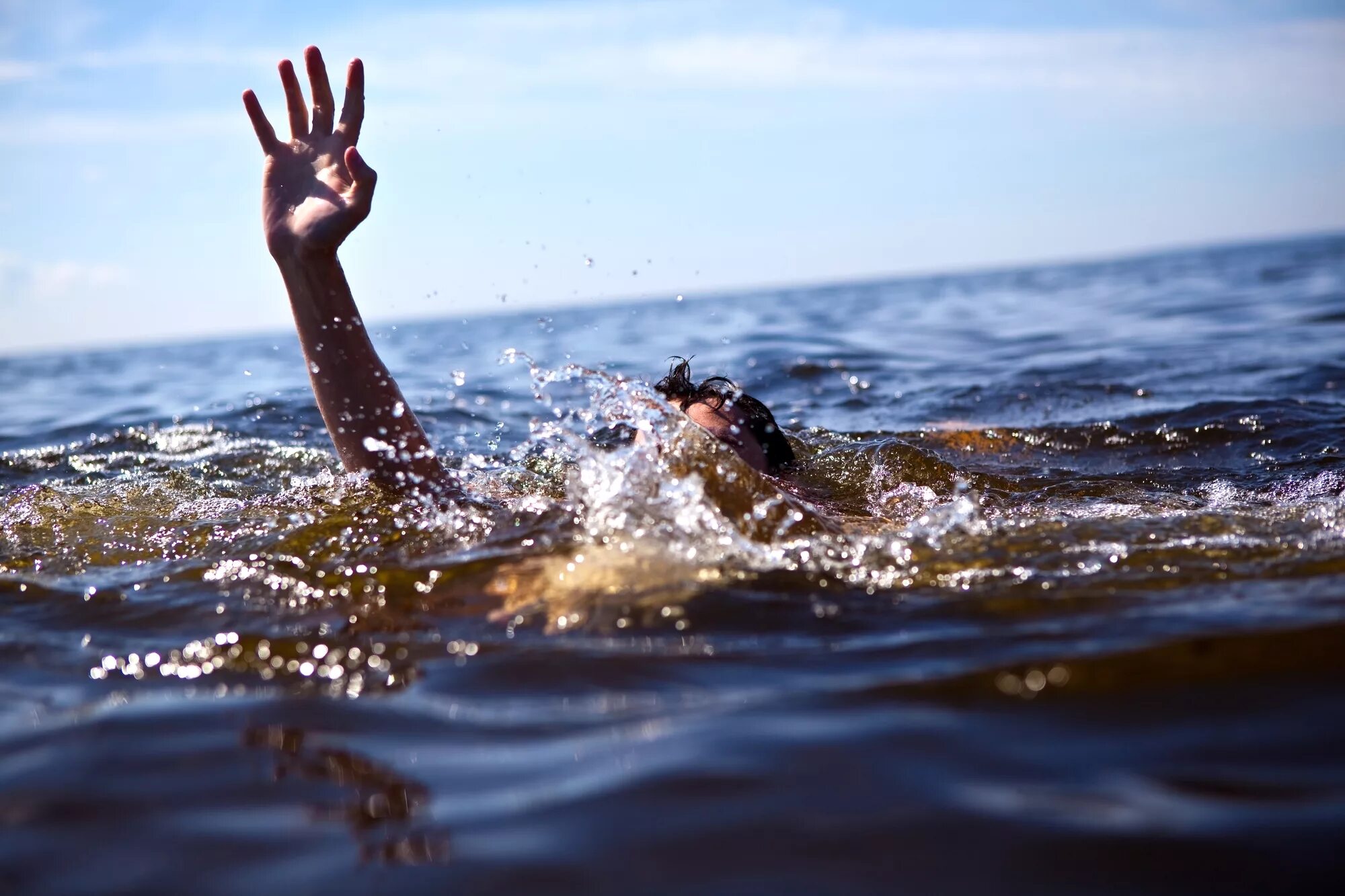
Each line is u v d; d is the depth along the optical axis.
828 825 1.22
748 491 2.44
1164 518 2.52
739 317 15.47
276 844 1.24
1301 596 1.88
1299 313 9.44
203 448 4.54
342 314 2.65
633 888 1.12
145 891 1.16
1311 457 3.70
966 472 3.37
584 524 2.42
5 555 2.56
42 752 1.51
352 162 2.53
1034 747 1.39
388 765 1.44
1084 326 10.09
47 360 21.78
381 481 2.71
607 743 1.48
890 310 15.34
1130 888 1.08
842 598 2.05
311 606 2.12
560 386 6.52
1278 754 1.33
